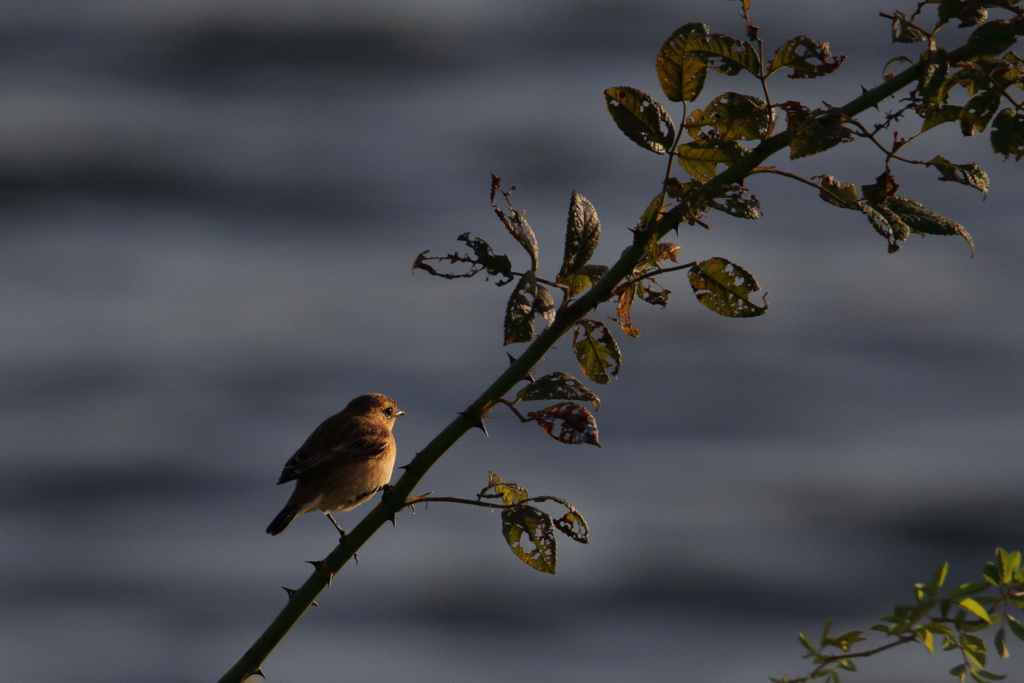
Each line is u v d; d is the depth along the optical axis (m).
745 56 4.98
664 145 5.05
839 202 4.84
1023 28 4.82
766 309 4.99
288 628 5.13
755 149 4.98
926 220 4.88
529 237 5.07
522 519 5.14
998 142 4.82
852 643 4.44
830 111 4.91
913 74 4.89
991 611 4.23
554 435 4.93
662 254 5.19
